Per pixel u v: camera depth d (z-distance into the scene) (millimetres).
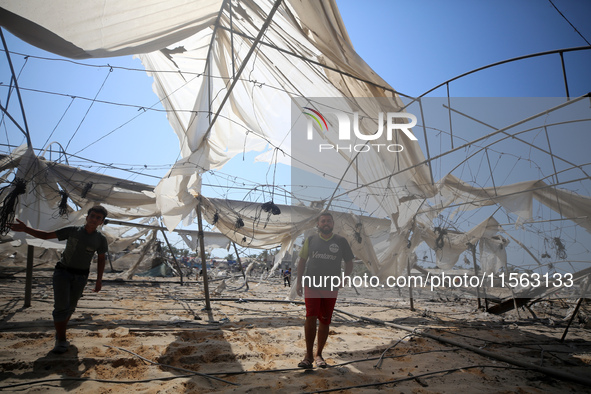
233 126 7988
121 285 15117
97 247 4199
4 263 17312
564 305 10766
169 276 26438
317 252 3670
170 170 6242
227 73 6859
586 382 3229
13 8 3062
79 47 3941
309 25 4266
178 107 8344
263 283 23750
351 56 4434
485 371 3613
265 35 5180
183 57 7020
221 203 9492
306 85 5824
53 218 7891
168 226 7895
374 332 5746
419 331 5691
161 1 3900
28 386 2781
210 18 5422
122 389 2816
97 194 9031
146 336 4715
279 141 7727
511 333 6105
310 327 3498
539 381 3369
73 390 2744
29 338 4316
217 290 12352
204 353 3908
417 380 3227
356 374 3389
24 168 7219
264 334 5172
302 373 3355
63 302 3791
